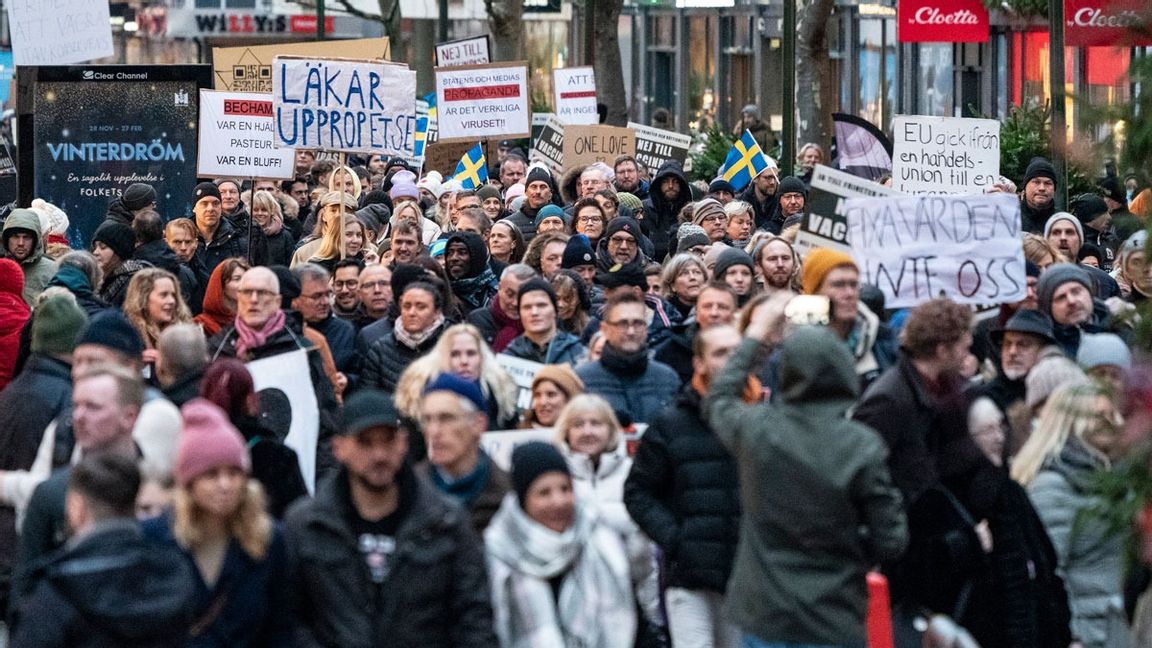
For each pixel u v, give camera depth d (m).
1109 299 28.84
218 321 28.09
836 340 16.91
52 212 39.44
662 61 139.88
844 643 16.69
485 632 15.91
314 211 46.34
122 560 14.14
